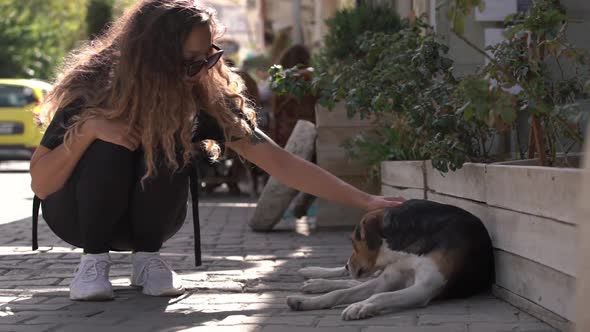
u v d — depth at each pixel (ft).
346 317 12.11
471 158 16.51
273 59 60.44
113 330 11.82
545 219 11.68
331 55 27.20
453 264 12.99
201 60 13.39
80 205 13.78
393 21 27.04
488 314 12.32
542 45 15.01
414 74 17.26
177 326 12.01
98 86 13.83
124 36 13.50
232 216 29.07
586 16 18.70
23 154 53.62
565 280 11.14
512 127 15.97
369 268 13.80
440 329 11.43
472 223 13.44
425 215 13.38
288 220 28.09
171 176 13.82
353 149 23.68
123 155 13.60
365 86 18.44
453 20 13.48
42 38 120.16
